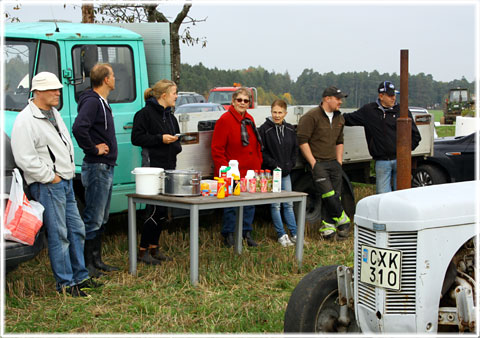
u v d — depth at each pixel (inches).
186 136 284.0
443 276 144.1
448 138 436.5
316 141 313.1
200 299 218.8
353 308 158.4
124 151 271.9
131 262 246.5
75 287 221.8
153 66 289.4
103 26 273.9
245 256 271.9
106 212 241.4
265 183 263.7
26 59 252.8
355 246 154.0
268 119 303.9
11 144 204.8
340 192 317.4
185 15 377.4
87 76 256.5
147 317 201.8
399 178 281.9
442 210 143.6
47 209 212.1
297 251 265.9
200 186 245.4
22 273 241.4
